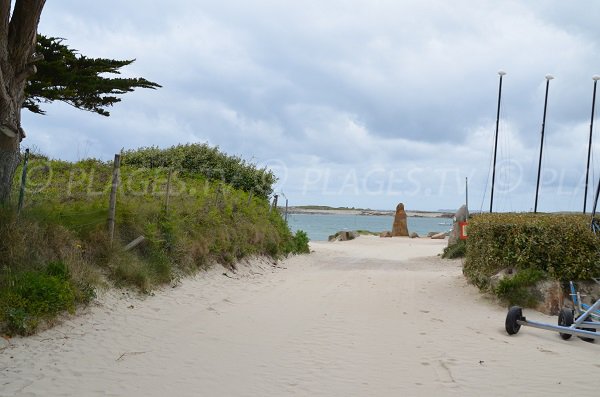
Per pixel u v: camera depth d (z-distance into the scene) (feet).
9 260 27.27
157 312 30.89
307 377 20.65
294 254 74.13
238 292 40.09
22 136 32.27
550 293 35.12
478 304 37.73
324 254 82.79
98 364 21.21
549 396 18.98
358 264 67.77
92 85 46.32
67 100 47.09
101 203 39.19
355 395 18.81
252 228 58.65
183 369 21.12
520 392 19.35
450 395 18.94
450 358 23.53
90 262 32.32
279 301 37.19
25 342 22.90
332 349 24.72
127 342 24.54
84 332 25.38
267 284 45.85
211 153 82.53
